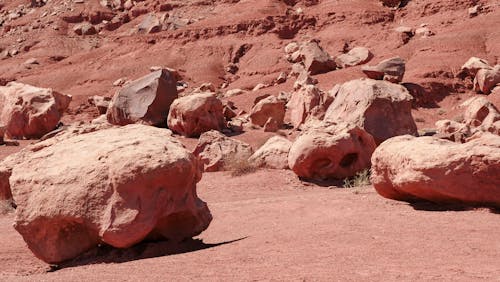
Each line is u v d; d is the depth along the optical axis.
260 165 21.22
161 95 33.97
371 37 58.25
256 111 35.06
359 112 23.80
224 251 8.65
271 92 48.59
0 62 76.69
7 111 36.00
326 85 46.41
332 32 61.84
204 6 79.12
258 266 7.25
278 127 34.78
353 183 18.36
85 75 65.50
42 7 92.62
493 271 6.39
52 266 9.74
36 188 9.59
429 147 10.97
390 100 24.08
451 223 9.34
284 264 7.25
